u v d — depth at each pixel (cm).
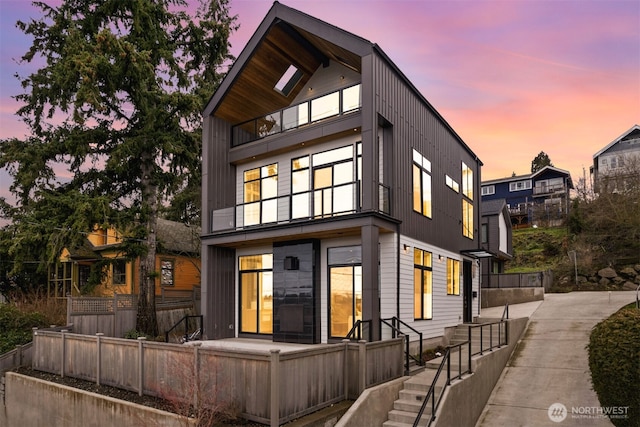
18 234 1650
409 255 1381
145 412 844
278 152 1570
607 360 788
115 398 950
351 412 794
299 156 1534
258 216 1608
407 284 1352
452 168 1858
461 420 905
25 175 1709
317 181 1471
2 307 1683
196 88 2084
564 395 1023
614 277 2595
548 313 1850
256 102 1678
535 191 4878
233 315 1634
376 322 1170
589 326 1545
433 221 1602
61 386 1074
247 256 1633
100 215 1598
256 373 756
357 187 1238
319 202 1431
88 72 1555
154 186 1936
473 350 1273
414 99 1516
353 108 1371
